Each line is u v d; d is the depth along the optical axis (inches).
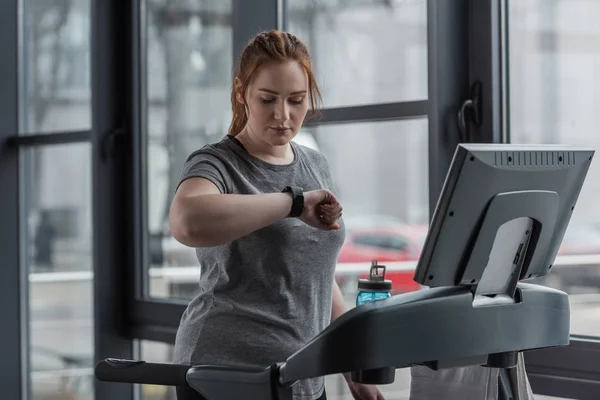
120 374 74.4
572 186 69.9
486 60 114.2
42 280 178.9
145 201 159.3
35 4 178.9
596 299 107.2
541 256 70.3
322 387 89.4
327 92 132.1
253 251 82.6
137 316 158.9
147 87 158.9
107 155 158.4
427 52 117.6
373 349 61.1
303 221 76.5
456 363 66.0
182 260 154.0
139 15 158.9
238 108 87.4
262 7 137.9
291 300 83.9
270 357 82.6
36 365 181.0
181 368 72.6
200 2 149.7
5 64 181.6
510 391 77.0
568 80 109.5
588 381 105.7
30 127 181.2
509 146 64.2
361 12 127.3
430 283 64.2
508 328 67.5
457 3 116.0
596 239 107.2
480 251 64.7
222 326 83.7
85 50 167.3
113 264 159.8
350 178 129.4
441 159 115.5
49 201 176.4
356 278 128.6
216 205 73.1
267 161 86.0
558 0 109.9
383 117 123.6
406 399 108.0
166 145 155.8
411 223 122.3
